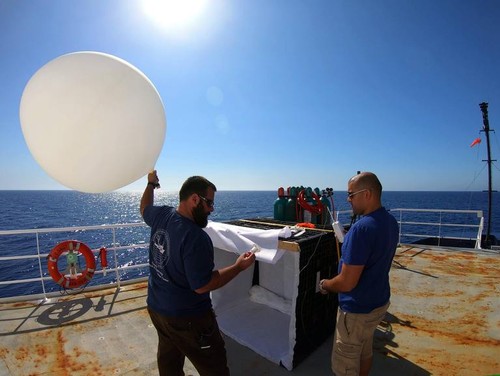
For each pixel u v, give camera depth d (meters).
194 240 1.59
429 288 4.41
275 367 2.54
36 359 2.72
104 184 1.82
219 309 3.42
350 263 1.73
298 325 2.51
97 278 14.98
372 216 1.80
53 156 1.65
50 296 4.14
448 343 2.95
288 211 3.51
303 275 2.49
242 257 1.82
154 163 1.99
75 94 1.56
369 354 2.07
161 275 1.71
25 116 1.63
